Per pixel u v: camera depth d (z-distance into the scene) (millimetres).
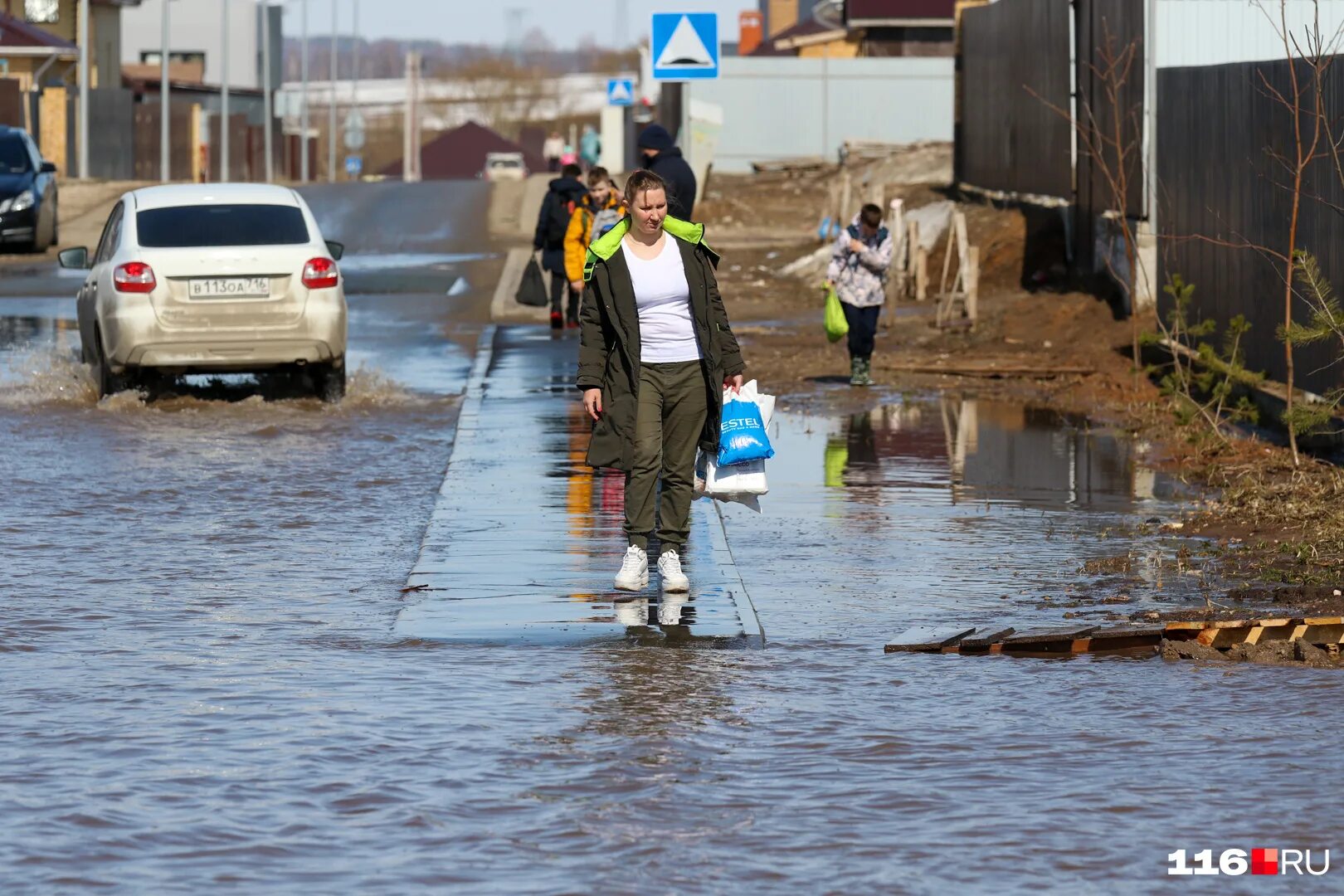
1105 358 51906
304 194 126438
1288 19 49281
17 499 33281
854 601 25203
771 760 17875
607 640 22766
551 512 31188
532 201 119250
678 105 157500
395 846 15430
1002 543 29328
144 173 192375
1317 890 14484
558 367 52938
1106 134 59812
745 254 95312
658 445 25062
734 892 14414
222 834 15711
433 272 85062
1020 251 69188
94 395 46688
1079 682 20969
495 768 17547
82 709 19609
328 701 19969
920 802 16609
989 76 84375
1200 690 20594
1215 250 46625
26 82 180000
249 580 26703
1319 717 19422
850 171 128875
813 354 56375
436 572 26484
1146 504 32750
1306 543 28344
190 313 44875
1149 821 16109
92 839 15570
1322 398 37125
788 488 34375
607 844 15492
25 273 85938
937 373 51562
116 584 26328
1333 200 37500
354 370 52656
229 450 39031
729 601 24734
